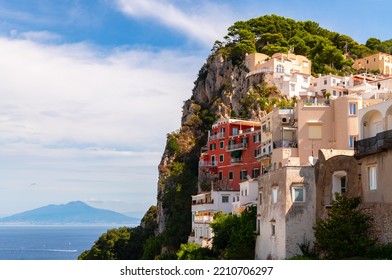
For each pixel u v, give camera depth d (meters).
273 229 54.34
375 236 46.16
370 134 57.47
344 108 87.88
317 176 52.41
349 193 50.22
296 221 51.41
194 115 162.00
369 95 111.19
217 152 124.38
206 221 82.88
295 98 146.38
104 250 140.12
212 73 171.62
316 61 184.25
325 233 47.44
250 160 115.31
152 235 140.62
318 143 88.81
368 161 48.50
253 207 66.56
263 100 143.62
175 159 151.88
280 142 92.19
